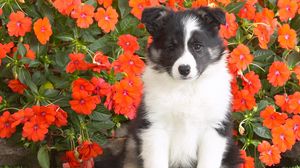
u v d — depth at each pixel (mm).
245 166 1771
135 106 1762
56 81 1783
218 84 1669
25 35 1800
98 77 1786
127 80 1762
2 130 1748
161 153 1657
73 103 1736
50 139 1816
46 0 1811
